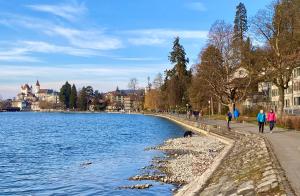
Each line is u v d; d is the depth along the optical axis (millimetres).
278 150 24734
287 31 66312
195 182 21172
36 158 40000
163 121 129125
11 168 33125
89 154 42969
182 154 40594
